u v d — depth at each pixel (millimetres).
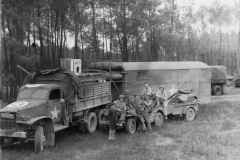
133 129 11961
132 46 32875
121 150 9312
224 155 8820
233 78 34875
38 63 24078
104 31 29734
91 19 29234
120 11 28016
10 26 22094
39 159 8234
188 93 15445
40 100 9570
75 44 27547
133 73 15539
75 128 12711
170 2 30578
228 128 12836
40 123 9352
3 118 8719
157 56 31406
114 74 15086
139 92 15664
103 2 27328
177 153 9109
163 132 11883
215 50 51156
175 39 31516
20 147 9594
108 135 11586
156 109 13188
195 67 17953
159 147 9758
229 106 19156
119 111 11188
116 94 15680
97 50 30922
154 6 28172
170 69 16828
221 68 27812
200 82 18141
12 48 19875
